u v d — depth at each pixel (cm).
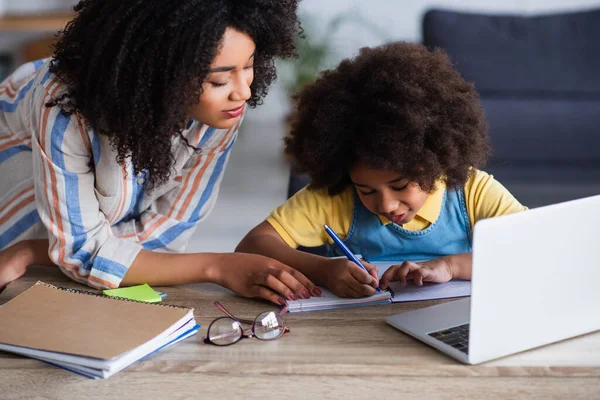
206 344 110
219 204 364
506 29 335
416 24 455
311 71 414
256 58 126
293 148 147
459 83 139
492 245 98
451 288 132
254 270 130
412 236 154
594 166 312
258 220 341
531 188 295
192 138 146
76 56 121
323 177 142
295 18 126
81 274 133
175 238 161
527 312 104
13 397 99
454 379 99
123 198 143
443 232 155
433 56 141
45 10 459
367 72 136
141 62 112
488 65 330
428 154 129
